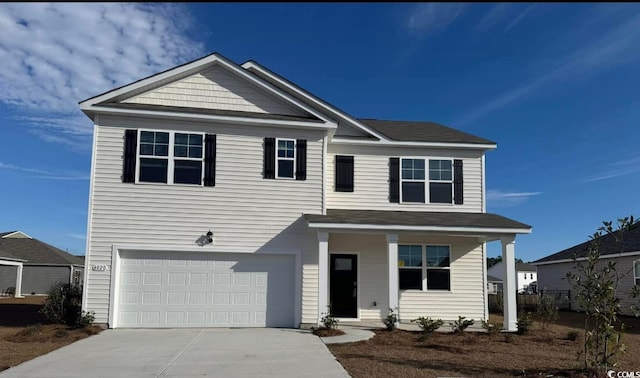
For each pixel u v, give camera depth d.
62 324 13.45
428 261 16.56
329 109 16.05
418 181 16.80
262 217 14.55
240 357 9.77
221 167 14.51
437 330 13.73
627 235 24.70
